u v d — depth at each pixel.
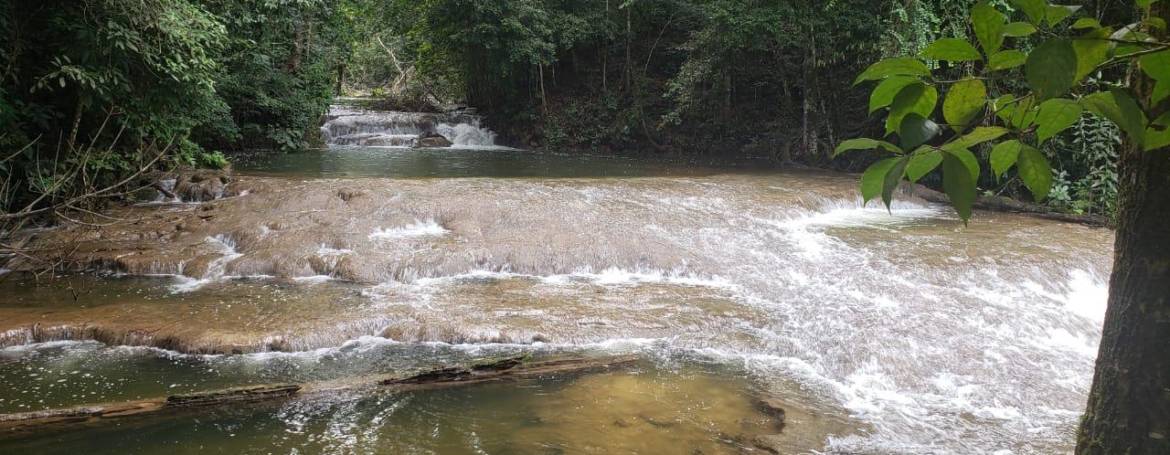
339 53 22.47
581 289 7.98
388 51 35.84
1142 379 1.86
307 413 5.21
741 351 6.52
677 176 14.69
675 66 22.20
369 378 5.73
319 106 20.48
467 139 23.72
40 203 9.80
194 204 11.19
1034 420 5.38
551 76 24.09
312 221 9.48
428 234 9.34
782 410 5.39
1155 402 1.84
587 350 6.52
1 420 4.79
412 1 23.30
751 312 7.29
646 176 14.69
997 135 1.09
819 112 17.16
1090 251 9.04
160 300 7.41
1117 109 1.07
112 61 9.30
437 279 8.30
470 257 8.59
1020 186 13.52
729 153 19.69
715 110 19.98
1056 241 9.59
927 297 7.62
